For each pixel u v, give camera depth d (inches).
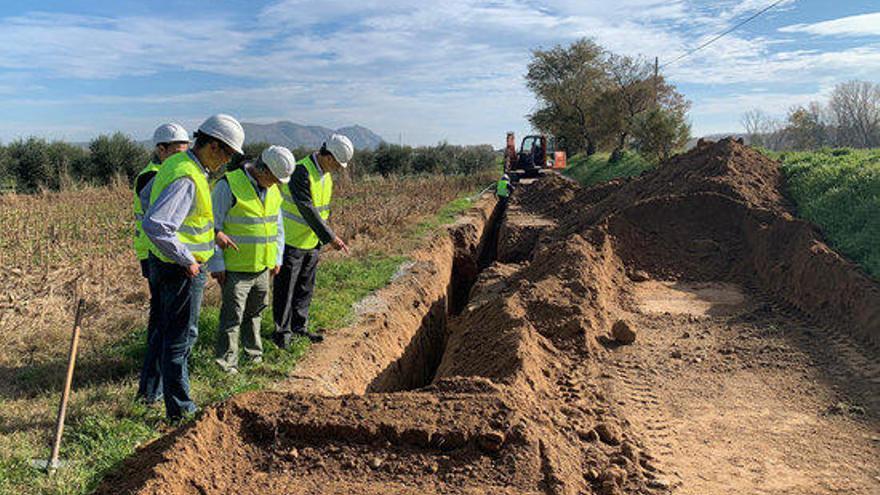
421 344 376.8
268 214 223.5
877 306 265.7
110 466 150.3
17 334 257.0
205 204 180.1
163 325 178.7
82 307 168.4
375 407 171.0
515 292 316.8
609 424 193.3
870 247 332.5
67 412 184.5
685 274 409.7
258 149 1299.2
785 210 444.8
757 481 167.6
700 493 159.8
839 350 264.2
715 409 217.2
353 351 273.7
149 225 165.0
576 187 934.4
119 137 1163.3
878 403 216.1
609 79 1754.4
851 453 184.2
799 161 545.3
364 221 641.0
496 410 171.2
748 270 401.7
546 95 1868.8
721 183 474.6
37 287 340.5
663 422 205.9
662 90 1605.6
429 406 172.7
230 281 221.6
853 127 1884.8
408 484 146.7
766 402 222.8
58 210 669.3
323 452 157.5
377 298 369.4
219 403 165.2
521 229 713.6
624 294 370.6
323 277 396.8
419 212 758.5
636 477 164.9
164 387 180.9
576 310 297.9
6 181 1021.2
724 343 287.1
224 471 148.8
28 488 140.8
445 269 532.7
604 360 266.4
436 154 1830.7
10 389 206.2
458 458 155.6
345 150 257.1
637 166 1162.6
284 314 261.3
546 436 168.2
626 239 432.5
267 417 163.8
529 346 246.7
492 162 1957.4
